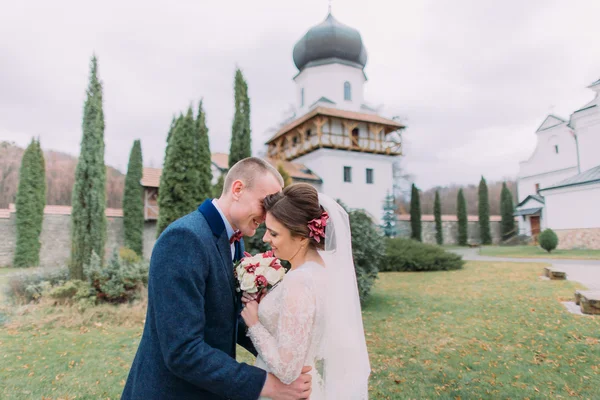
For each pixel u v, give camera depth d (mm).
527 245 26547
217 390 1240
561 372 3781
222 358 1265
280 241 1549
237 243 1805
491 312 6539
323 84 28859
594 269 11766
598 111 19859
